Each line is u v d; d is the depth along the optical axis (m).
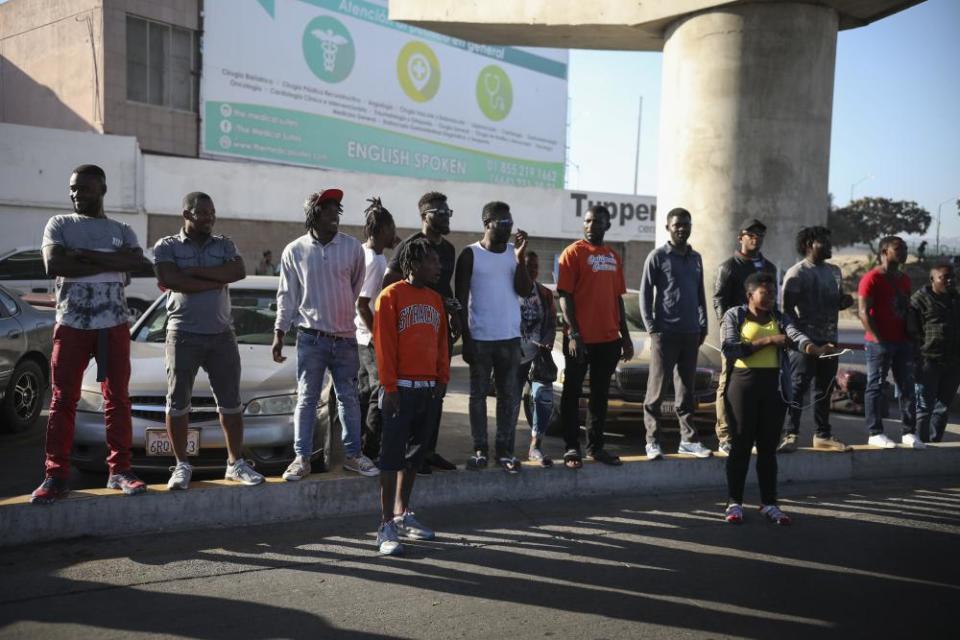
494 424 8.16
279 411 5.56
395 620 3.73
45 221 18.05
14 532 4.57
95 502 4.74
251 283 7.30
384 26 32.91
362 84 32.19
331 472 5.49
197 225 4.91
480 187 25.23
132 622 3.65
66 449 4.74
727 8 9.24
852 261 37.81
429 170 35.69
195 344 4.89
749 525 5.37
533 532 5.10
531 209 26.23
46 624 3.61
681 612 3.90
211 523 4.99
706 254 9.43
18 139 17.50
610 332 5.87
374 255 5.67
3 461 6.53
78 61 24.38
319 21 30.12
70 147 18.17
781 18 9.13
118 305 4.81
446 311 5.05
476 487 5.66
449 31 11.23
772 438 5.41
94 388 5.50
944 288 7.01
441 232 5.25
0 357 7.10
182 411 4.95
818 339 6.44
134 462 5.35
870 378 6.90
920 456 6.86
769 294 5.25
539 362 6.00
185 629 3.59
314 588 4.09
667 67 9.99
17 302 7.72
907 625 3.81
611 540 4.98
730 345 5.29
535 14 10.36
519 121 40.19
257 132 28.22
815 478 6.57
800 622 3.82
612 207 28.02
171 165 19.70
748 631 3.71
